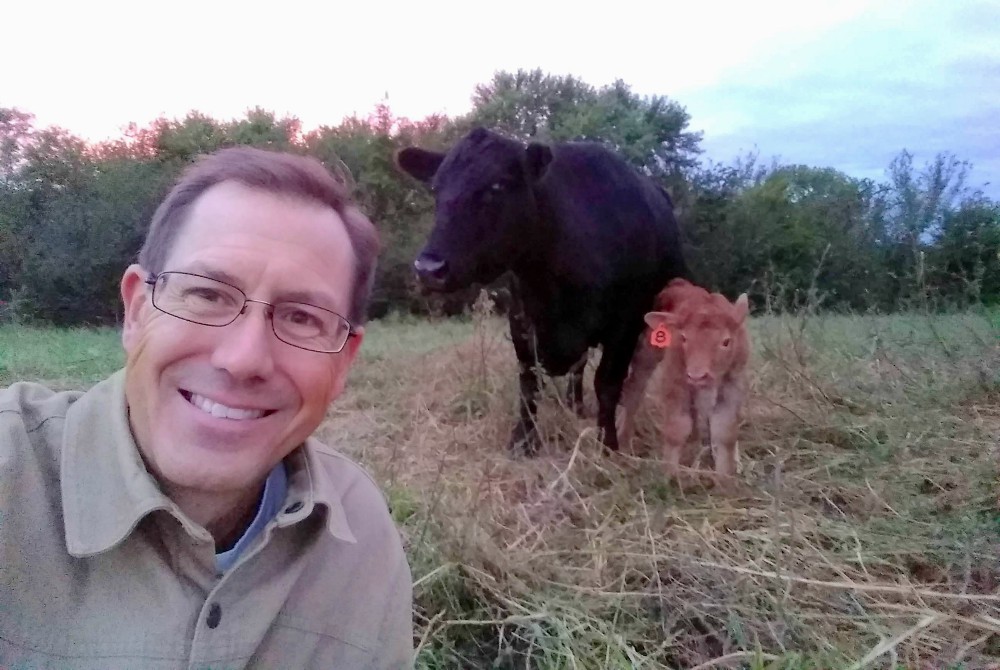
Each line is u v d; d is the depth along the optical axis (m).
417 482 1.35
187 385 0.46
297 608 0.51
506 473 1.47
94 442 0.47
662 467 1.40
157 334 0.45
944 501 1.25
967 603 0.98
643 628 0.92
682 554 1.07
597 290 1.62
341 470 0.61
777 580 0.94
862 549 1.11
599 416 1.69
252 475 0.48
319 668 0.51
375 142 6.31
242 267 0.46
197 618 0.45
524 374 1.70
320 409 0.50
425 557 0.98
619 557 1.09
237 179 0.48
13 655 0.41
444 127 7.34
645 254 1.79
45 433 0.48
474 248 1.47
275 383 0.47
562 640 0.87
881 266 5.41
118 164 5.79
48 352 2.58
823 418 1.67
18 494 0.44
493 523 1.15
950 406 1.69
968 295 2.97
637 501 1.29
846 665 0.84
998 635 0.92
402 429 1.72
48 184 5.45
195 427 0.46
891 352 2.10
